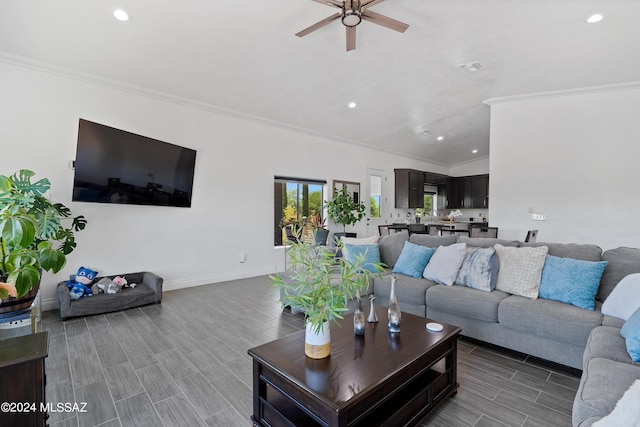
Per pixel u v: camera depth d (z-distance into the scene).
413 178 8.72
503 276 2.85
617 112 4.37
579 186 4.61
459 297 2.80
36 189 2.90
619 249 2.59
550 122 4.81
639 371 1.43
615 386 1.33
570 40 3.47
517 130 5.07
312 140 6.51
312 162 6.51
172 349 2.72
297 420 1.59
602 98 4.47
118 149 3.77
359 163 7.55
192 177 4.76
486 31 3.38
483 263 2.92
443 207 10.38
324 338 1.72
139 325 3.27
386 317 2.37
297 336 2.02
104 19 2.91
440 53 3.84
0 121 3.37
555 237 4.76
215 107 4.95
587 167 4.55
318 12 3.02
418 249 3.53
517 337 2.53
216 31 3.21
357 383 1.48
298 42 3.52
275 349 1.82
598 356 1.66
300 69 4.11
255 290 4.64
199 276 4.91
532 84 4.60
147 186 4.12
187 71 3.93
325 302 1.67
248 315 3.59
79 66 3.65
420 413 1.79
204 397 2.04
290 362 1.67
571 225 4.65
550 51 3.72
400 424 1.67
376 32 3.40
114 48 3.36
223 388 2.14
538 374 2.33
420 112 5.88
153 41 3.29
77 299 3.51
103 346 2.77
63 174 3.73
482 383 2.22
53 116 3.66
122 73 3.87
